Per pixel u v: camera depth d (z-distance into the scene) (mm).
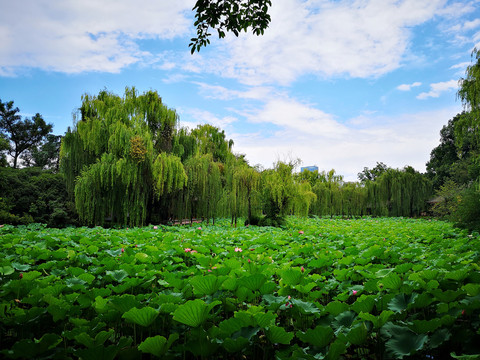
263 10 5262
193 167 15750
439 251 5664
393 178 28734
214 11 5074
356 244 6984
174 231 10609
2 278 3469
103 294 2928
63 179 16125
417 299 2611
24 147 33844
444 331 2215
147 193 14992
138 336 2605
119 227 13930
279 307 2738
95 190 13656
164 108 17641
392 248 5988
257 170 17000
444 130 34844
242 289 2820
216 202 16125
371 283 3070
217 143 25922
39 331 2746
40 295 2793
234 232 9344
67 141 15227
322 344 2166
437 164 35844
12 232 9055
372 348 2609
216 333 2230
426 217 26359
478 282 3021
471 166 18906
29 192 14969
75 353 1900
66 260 4727
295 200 15594
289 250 5699
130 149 13820
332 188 29516
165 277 3363
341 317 2545
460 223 10625
